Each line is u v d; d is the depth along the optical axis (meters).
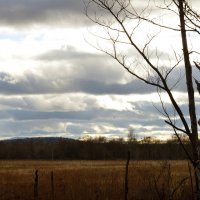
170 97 6.85
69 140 139.50
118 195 20.62
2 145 143.62
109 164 73.88
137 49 6.95
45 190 24.30
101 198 20.66
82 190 22.66
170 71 6.89
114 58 7.00
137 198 18.42
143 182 19.08
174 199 15.38
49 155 135.62
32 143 146.50
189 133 6.91
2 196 23.62
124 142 120.38
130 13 7.04
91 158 127.50
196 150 6.93
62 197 21.64
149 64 6.91
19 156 134.38
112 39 7.02
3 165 72.44
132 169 28.81
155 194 15.23
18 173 42.47
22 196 23.61
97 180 26.44
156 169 19.55
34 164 78.88
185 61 6.98
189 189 17.25
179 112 6.84
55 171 42.44
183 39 6.98
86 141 131.88
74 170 42.06
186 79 7.00
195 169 6.98
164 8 7.04
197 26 6.96
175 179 20.95
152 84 6.90
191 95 6.96
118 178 26.30
